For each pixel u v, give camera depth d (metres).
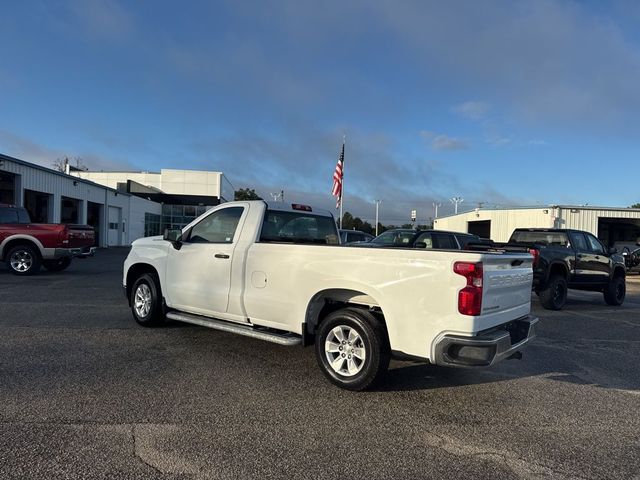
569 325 9.60
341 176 20.62
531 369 6.14
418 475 3.36
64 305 9.46
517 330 5.29
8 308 9.00
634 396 5.20
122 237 39.97
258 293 5.77
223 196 59.75
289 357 6.14
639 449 3.88
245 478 3.25
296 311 5.41
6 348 6.19
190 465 3.39
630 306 13.52
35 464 3.32
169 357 5.98
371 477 3.31
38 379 5.03
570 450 3.82
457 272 4.37
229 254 6.14
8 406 4.30
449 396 4.99
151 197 55.97
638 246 27.81
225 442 3.75
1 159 21.78
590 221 32.62
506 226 36.75
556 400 4.99
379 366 4.82
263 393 4.84
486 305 4.51
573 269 12.15
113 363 5.66
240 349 6.45
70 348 6.26
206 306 6.45
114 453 3.51
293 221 6.61
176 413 4.27
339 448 3.72
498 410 4.64
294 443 3.78
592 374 6.01
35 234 14.39
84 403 4.42
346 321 4.97
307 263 5.32
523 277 5.38
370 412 4.46
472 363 4.32
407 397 4.91
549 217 32.66
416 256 4.60
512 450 3.79
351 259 5.00
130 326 7.68
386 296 4.73
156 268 7.29
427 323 4.50
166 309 7.20
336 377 5.04
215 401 4.58
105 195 35.66
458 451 3.74
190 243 6.80
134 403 4.46
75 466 3.32
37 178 25.23
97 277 14.73
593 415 4.59
